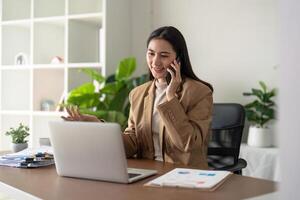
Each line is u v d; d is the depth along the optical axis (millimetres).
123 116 2695
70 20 3320
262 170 2248
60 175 1118
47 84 3611
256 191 917
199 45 3039
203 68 3020
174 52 1518
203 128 1372
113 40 3215
